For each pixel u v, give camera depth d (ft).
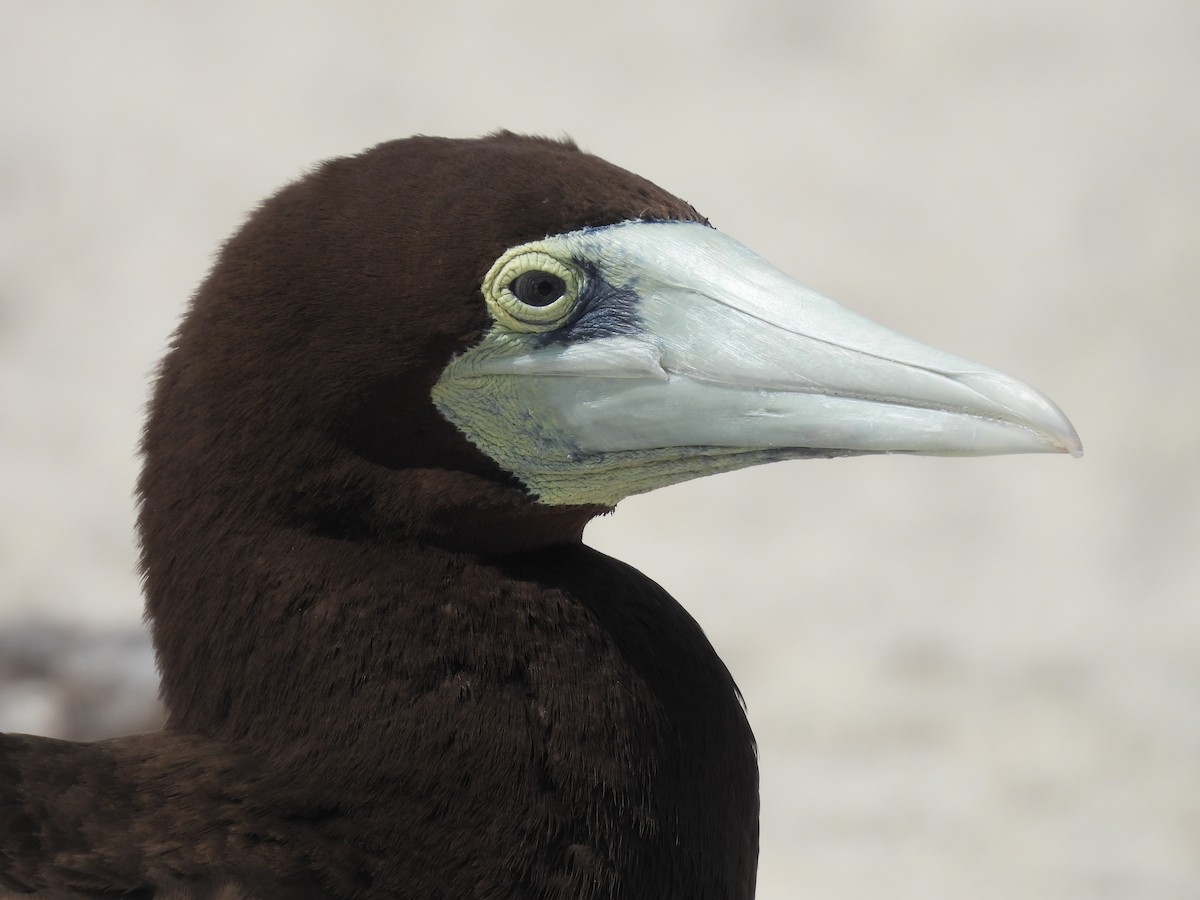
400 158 22.11
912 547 63.00
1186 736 51.42
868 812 47.98
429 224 21.44
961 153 90.63
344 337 21.21
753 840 23.44
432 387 21.50
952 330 76.13
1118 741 51.31
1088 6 102.83
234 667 21.40
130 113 93.45
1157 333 75.66
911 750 50.90
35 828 20.53
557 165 22.29
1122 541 62.90
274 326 21.35
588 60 98.89
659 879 21.70
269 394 21.30
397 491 21.45
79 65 98.12
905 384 21.16
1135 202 85.40
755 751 23.56
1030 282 79.87
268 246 21.68
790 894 44.50
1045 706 53.11
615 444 22.17
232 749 21.36
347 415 21.25
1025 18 102.12
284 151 90.38
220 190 87.15
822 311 21.79
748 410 21.68
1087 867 45.57
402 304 21.25
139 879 20.20
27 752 21.26
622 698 21.59
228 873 20.25
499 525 21.90
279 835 20.52
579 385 22.03
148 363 73.41
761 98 95.55
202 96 95.25
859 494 66.85
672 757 21.94
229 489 21.42
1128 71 96.78
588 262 21.94
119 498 63.05
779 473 68.28
